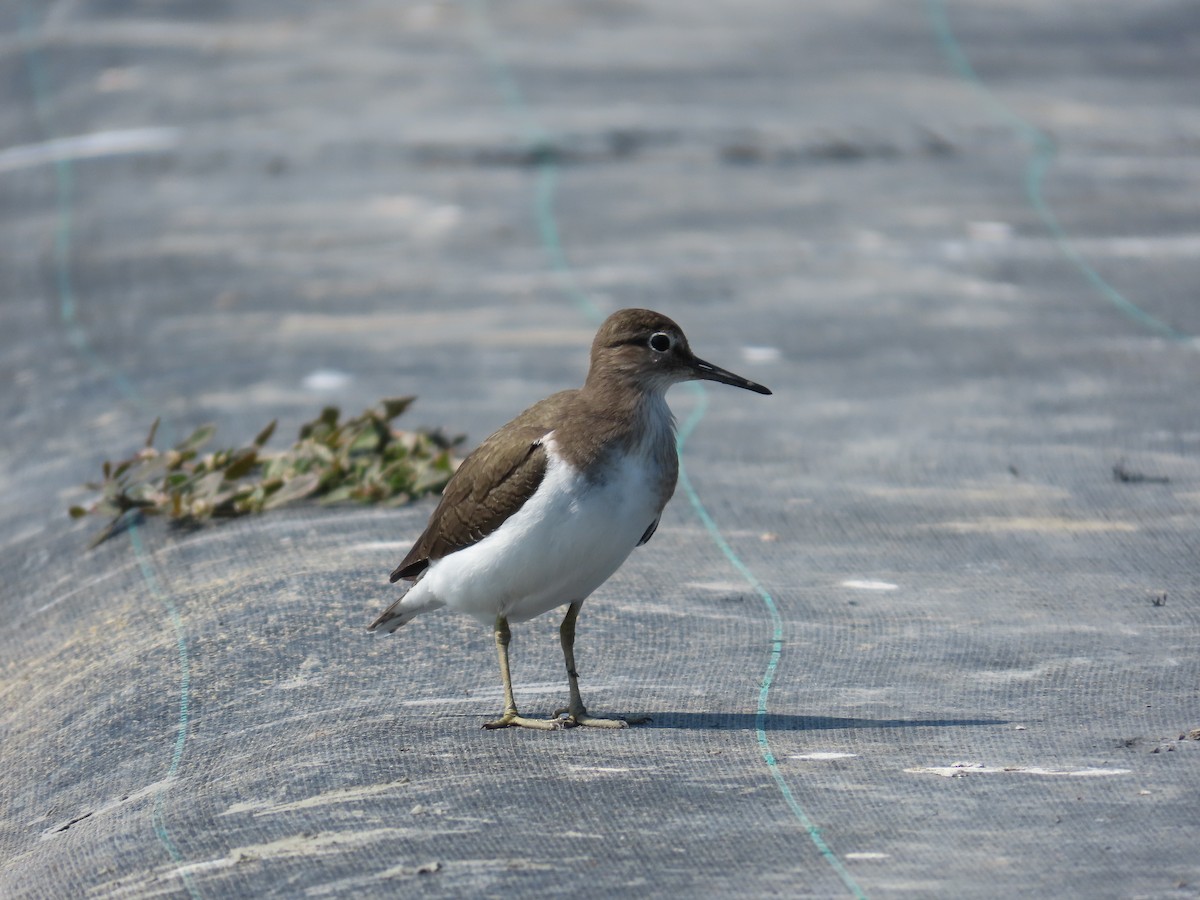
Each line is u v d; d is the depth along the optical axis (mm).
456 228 22469
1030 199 23812
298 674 10156
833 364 17156
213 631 10898
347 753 8789
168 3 32969
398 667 10172
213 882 7426
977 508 13016
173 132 26188
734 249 21547
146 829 8312
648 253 21391
